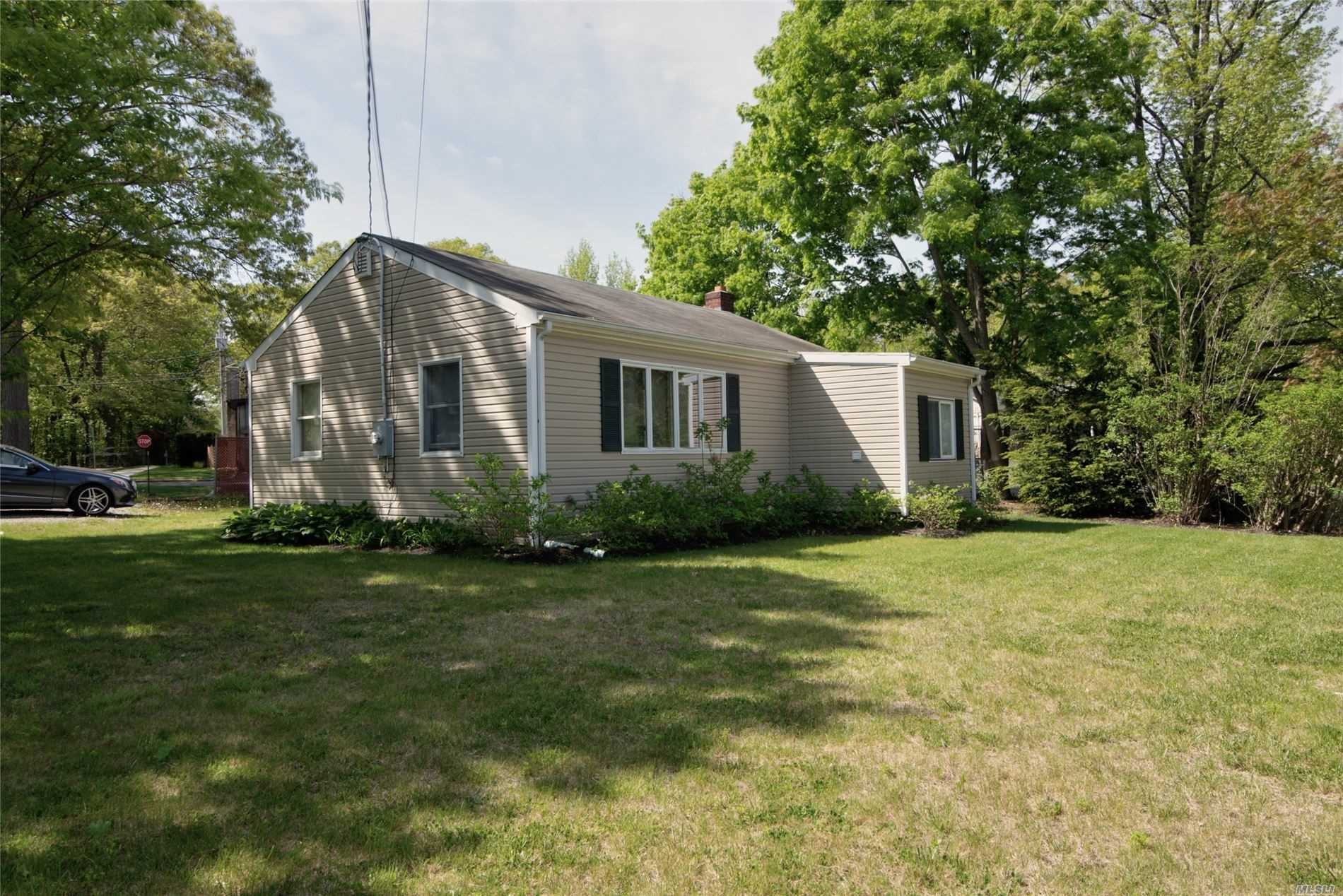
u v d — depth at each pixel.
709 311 19.17
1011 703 4.29
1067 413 16.55
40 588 7.73
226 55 19.61
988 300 20.72
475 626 6.15
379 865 2.71
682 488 11.80
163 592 7.53
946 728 3.94
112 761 3.58
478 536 10.09
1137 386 16.06
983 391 20.62
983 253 18.47
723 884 2.60
